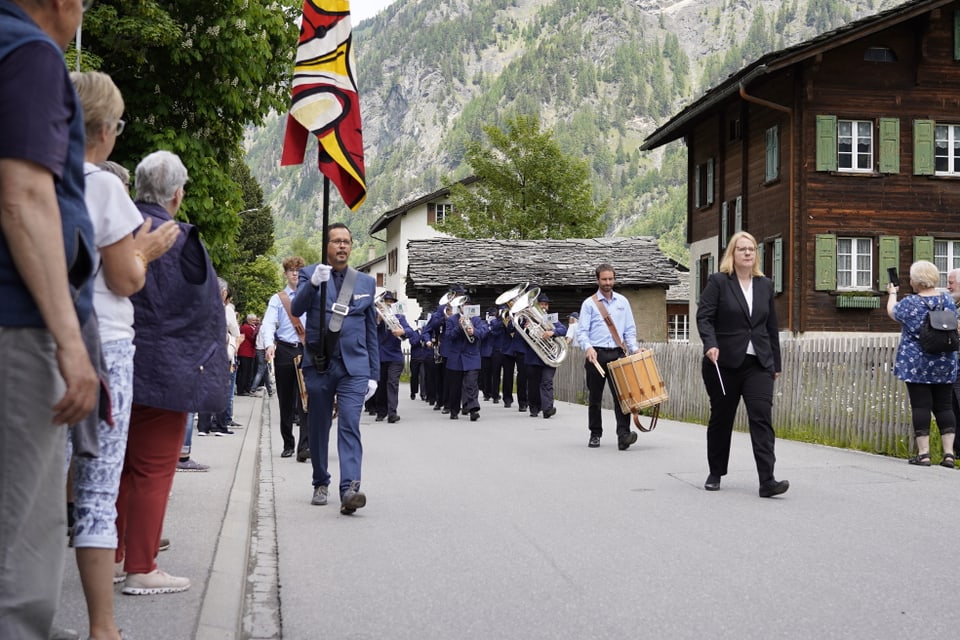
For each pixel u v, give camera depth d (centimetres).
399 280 6769
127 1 1758
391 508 838
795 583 576
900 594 551
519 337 2077
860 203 3038
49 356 296
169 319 512
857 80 3044
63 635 374
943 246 3092
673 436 1454
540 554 658
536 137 5741
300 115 955
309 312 841
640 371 1235
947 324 1052
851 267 3055
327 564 634
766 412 876
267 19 1975
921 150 3056
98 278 449
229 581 565
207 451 1248
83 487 434
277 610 531
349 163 954
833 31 2906
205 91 1972
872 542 685
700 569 612
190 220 1986
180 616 487
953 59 3078
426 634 485
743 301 884
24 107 285
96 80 432
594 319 1308
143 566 531
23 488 293
